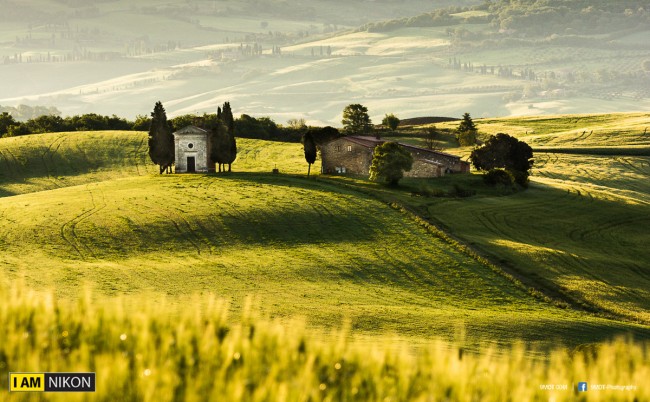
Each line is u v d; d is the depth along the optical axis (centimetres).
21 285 2056
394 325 9844
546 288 13900
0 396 1488
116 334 1809
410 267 14350
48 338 1744
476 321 10412
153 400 1514
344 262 14362
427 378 1820
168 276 12569
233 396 1530
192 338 1823
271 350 1836
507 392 1805
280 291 11956
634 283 14788
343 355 1891
